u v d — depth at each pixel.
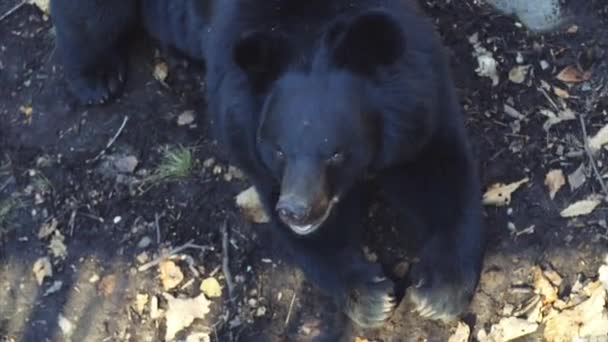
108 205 4.16
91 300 4.05
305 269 3.82
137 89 4.34
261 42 3.45
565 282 3.84
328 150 3.41
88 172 4.23
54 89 4.38
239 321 3.94
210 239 4.05
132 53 4.39
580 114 4.03
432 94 3.60
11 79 4.43
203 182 4.13
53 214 4.19
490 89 4.09
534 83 4.08
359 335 3.86
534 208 3.92
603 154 3.97
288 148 3.43
